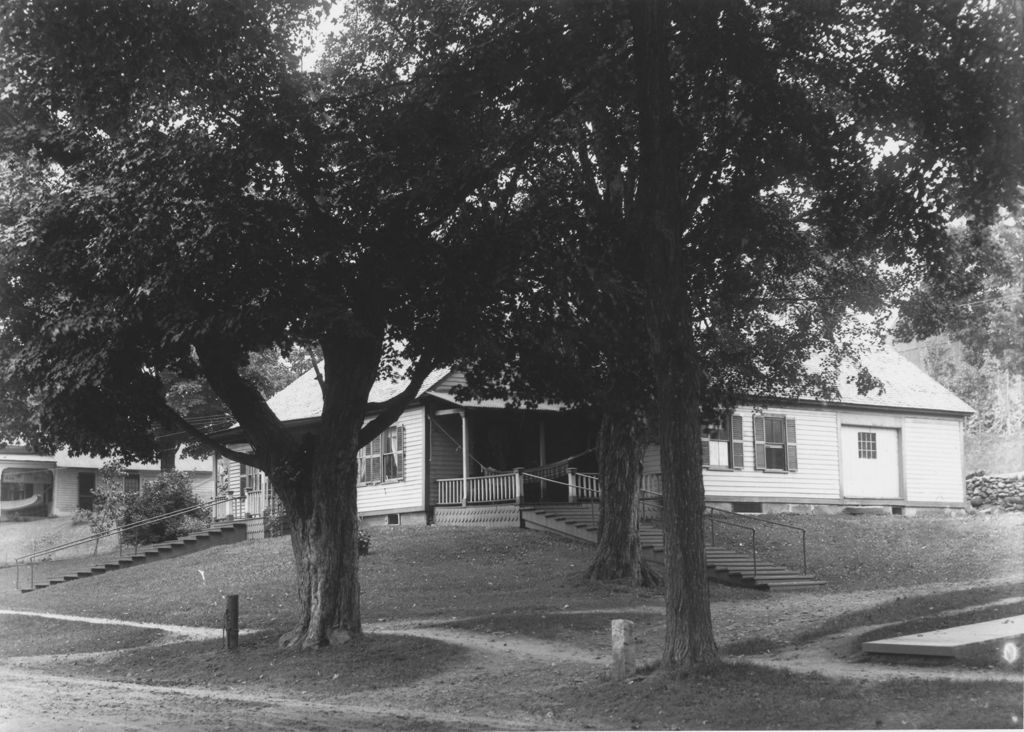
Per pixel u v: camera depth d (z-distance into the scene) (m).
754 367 23.66
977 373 55.94
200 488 51.31
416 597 24.11
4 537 46.19
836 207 16.00
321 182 15.74
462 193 16.61
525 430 36.09
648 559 27.50
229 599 18.06
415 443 34.59
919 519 34.62
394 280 16.25
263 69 14.64
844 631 16.30
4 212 15.87
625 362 17.80
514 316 17.30
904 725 9.66
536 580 25.47
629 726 11.34
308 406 36.91
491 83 14.85
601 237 17.25
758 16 14.74
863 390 25.53
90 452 18.53
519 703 13.01
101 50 12.87
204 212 14.83
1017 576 24.69
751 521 32.88
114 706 13.38
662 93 13.70
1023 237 26.95
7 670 18.55
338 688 14.78
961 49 14.09
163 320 15.33
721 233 17.67
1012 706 9.73
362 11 16.86
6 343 16.38
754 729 10.43
